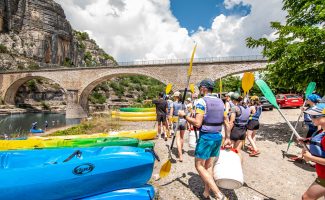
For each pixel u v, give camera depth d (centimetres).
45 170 335
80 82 5312
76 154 385
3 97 5966
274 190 463
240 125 523
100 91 8994
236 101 524
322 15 822
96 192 373
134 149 425
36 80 6925
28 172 326
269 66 1053
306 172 570
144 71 4656
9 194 314
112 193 377
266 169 584
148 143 647
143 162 388
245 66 3866
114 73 4966
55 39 8788
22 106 6100
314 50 847
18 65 7075
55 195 344
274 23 1109
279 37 1026
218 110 367
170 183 480
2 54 6788
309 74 922
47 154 420
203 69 4141
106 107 7831
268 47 1070
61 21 9331
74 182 350
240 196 430
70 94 5284
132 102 9119
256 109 711
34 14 8325
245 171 566
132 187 395
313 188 281
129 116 1680
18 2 8012
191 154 695
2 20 7488
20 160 400
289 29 952
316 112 275
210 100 366
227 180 382
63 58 9350
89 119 1864
